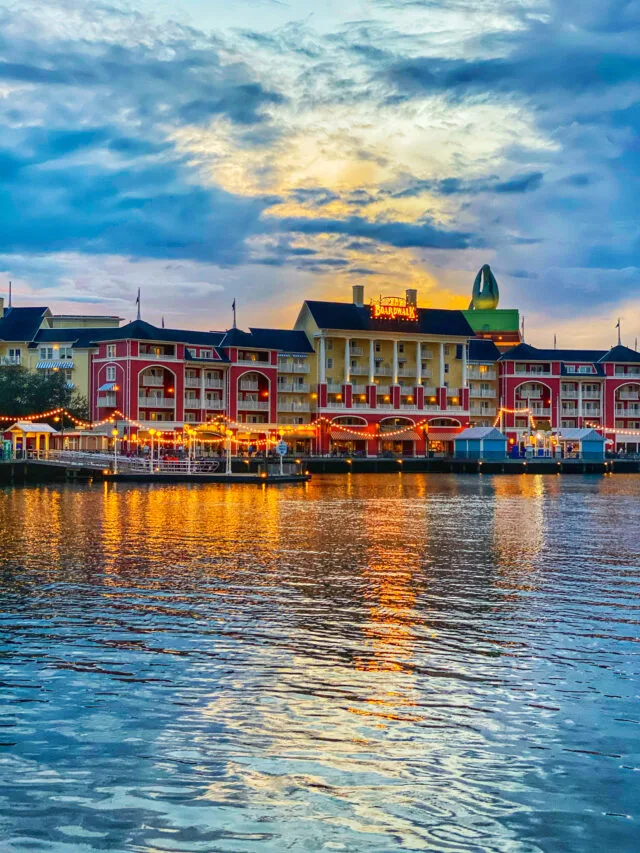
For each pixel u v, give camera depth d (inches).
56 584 1294.3
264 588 1272.1
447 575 1398.9
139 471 4279.0
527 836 546.3
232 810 575.5
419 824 560.1
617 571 1445.6
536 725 717.3
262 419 6166.3
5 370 5295.3
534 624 1050.1
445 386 6702.8
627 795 596.7
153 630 1012.5
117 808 576.4
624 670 862.5
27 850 526.0
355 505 2886.3
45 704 759.7
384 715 738.8
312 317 6427.2
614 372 7047.2
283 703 766.5
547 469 5984.3
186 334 5930.1
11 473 4087.1
